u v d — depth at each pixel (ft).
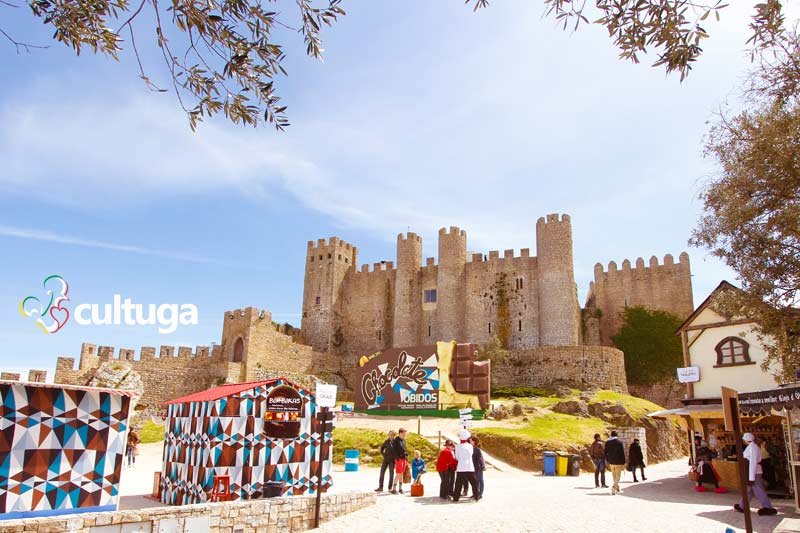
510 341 217.77
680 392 201.05
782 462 74.28
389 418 138.31
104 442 47.19
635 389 206.80
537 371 187.32
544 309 205.98
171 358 184.03
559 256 208.03
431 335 232.73
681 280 212.64
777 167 46.96
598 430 122.31
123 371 171.73
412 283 239.91
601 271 227.61
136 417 165.99
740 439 33.68
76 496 45.32
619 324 218.79
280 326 243.81
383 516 52.08
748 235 48.98
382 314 250.16
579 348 183.83
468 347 142.92
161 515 42.60
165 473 64.18
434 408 139.33
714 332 85.92
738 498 62.75
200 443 56.80
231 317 200.95
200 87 26.84
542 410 144.05
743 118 50.34
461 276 232.73
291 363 210.38
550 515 50.70
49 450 44.65
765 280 48.14
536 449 102.58
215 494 53.57
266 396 58.44
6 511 42.32
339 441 101.71
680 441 146.10
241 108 27.61
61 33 25.52
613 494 65.72
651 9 23.99
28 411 44.24
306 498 50.96
